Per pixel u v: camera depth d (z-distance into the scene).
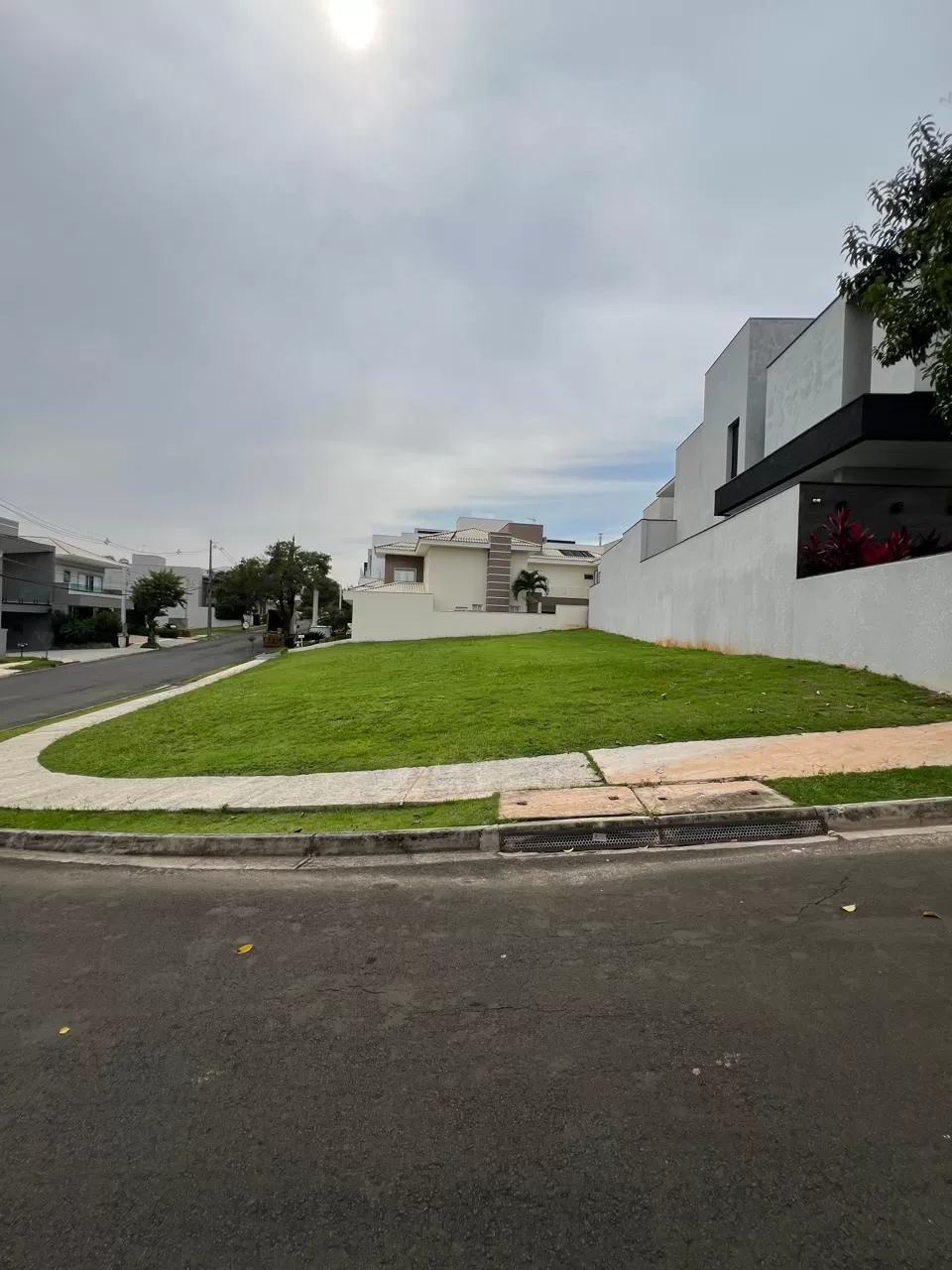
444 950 3.79
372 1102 2.56
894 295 8.23
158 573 53.94
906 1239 1.88
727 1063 2.66
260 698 15.42
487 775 7.40
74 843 6.31
